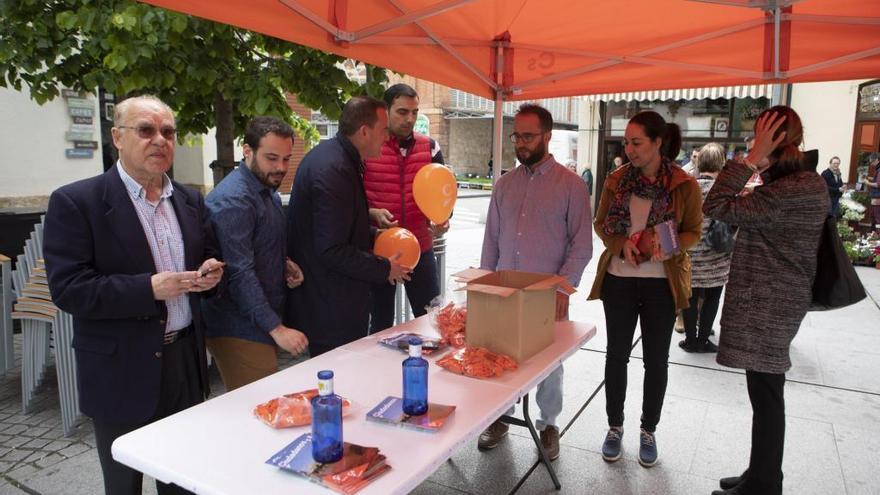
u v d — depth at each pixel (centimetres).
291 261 263
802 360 476
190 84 407
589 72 389
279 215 252
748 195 242
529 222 305
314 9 256
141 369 195
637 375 436
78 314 184
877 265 888
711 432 350
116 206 191
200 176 965
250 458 151
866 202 1067
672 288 283
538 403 317
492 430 325
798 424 362
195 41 390
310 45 266
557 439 320
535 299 231
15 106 698
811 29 310
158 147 191
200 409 181
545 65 387
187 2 213
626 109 1381
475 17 330
